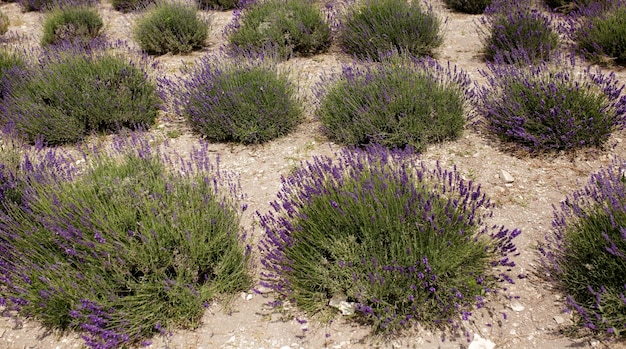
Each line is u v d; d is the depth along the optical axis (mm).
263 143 2994
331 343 1932
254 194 2590
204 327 2020
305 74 3693
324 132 3037
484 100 2932
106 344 1922
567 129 2654
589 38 3621
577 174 2547
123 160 2500
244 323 2020
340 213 2045
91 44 3980
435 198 2113
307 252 2061
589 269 1951
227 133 3000
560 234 2135
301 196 2256
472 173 2604
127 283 1999
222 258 2111
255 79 3133
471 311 1979
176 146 3021
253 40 4031
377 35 3789
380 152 2406
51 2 5387
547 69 2965
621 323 1858
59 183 2338
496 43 3740
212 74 3170
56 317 2023
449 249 1991
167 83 3385
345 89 2988
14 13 5504
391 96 2875
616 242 1943
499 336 1909
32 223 2207
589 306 1929
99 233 2066
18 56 3846
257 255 2256
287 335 1969
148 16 4359
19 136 3094
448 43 4105
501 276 2092
